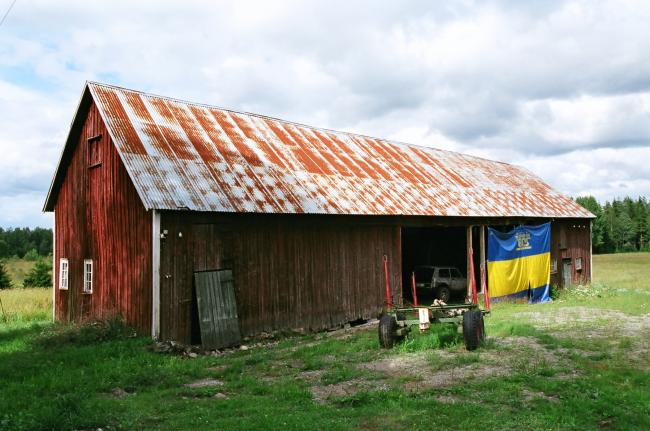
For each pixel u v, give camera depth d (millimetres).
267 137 22141
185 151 17844
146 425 7637
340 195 20453
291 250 18547
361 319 20672
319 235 19500
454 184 27688
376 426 7359
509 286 26062
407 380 10070
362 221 20969
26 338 15453
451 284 26984
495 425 7305
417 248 32375
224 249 16688
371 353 12875
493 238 25594
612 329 15727
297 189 19234
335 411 8094
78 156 19453
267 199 17719
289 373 11305
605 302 23938
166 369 11570
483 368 10836
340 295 20000
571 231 33281
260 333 17359
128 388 10070
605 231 118938
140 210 15906
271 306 17781
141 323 15539
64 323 18172
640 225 127000
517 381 9680
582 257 34125
